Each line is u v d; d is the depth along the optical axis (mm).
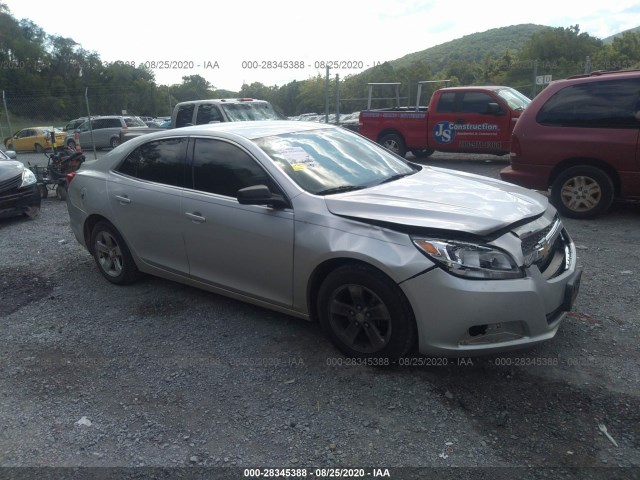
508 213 3375
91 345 4051
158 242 4594
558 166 7133
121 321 4422
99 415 3189
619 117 6609
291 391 3320
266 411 3143
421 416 3035
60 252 6527
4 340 4207
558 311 3410
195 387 3418
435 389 3273
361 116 14414
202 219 4148
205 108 12641
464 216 3258
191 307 4613
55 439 2994
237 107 12727
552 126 7070
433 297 3113
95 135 26359
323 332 3875
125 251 4996
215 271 4230
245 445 2869
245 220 3881
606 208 6895
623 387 3219
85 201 5184
